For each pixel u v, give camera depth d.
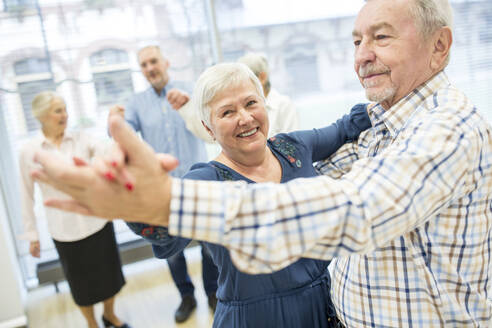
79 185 0.46
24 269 3.47
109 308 2.58
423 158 0.59
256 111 0.97
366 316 0.80
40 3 3.23
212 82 0.95
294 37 3.74
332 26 3.80
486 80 4.26
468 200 0.71
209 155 3.58
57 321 2.89
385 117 0.83
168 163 0.50
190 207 0.50
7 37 3.21
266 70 2.17
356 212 0.54
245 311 0.94
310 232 0.53
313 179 0.58
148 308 2.84
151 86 2.90
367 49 0.78
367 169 0.58
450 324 0.74
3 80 3.25
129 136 0.47
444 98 0.74
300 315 0.95
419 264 0.73
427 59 0.76
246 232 0.52
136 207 0.49
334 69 3.86
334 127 1.14
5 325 2.79
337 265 0.91
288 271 0.95
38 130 3.37
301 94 3.83
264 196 0.53
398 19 0.74
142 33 3.47
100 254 2.46
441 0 0.75
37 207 3.42
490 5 4.15
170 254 0.80
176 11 3.52
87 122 3.43
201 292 2.93
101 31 3.37
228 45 3.64
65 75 3.35
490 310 0.77
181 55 3.59
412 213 0.57
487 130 0.72
